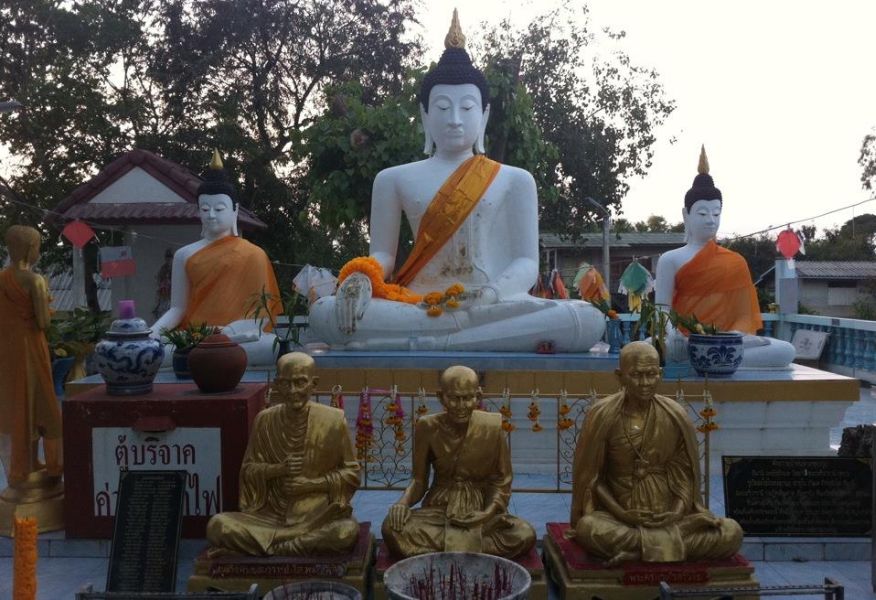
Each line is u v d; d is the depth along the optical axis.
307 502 4.78
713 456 7.65
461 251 9.23
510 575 4.16
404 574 4.24
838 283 26.62
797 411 7.62
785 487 5.50
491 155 13.08
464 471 4.82
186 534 5.49
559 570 4.71
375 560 5.03
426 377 7.80
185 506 5.48
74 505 5.51
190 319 9.35
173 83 22.22
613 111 22.17
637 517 4.54
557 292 14.28
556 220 22.28
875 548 4.95
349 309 8.59
